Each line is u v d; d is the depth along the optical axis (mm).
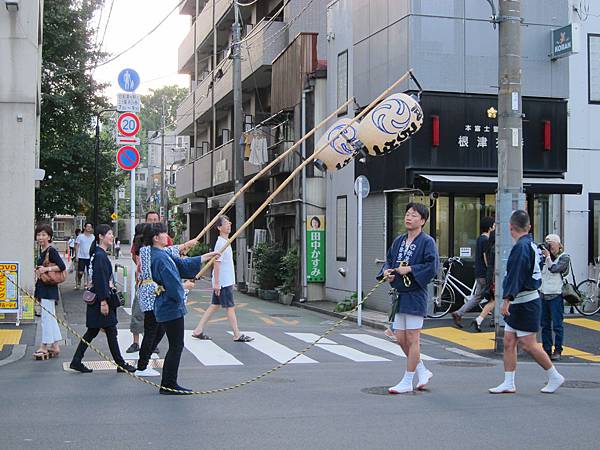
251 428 6418
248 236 31672
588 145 16844
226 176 29578
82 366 9477
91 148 26562
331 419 6789
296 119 21484
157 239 7980
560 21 16500
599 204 16922
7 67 14328
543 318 11367
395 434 6223
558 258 11305
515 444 5926
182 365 10227
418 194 15875
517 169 11766
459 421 6723
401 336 8188
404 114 11211
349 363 10656
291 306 20344
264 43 25812
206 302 20234
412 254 8008
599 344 12844
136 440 5996
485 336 13461
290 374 9531
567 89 16531
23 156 14344
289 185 22109
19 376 9148
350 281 18781
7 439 6012
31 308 13852
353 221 18609
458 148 15664
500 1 11820
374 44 17125
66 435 6148
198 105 36875
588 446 5883
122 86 14117
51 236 10648
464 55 15742
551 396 7992
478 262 14094
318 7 24719
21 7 14391
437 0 15594
